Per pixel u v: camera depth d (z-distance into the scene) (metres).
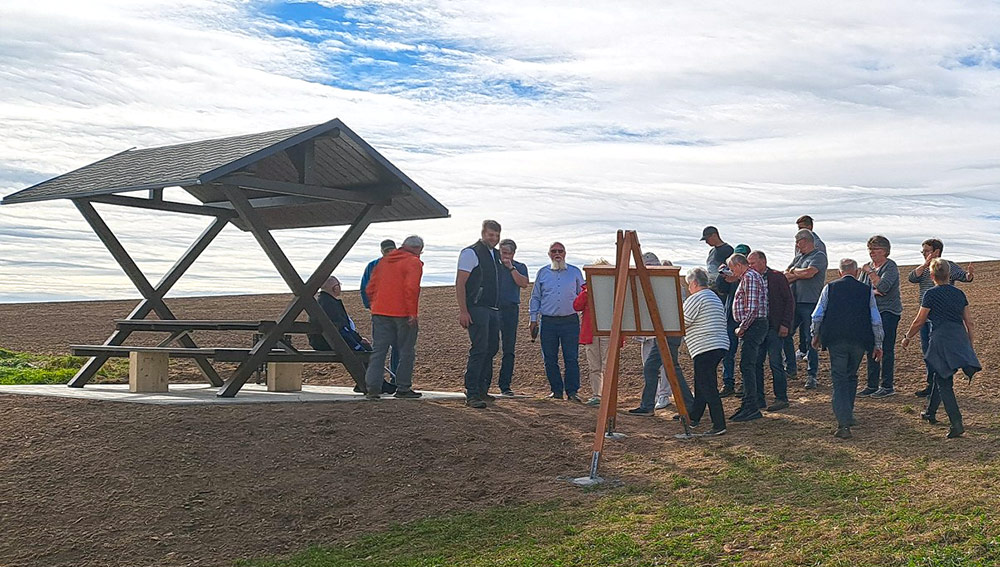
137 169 12.84
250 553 8.17
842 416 10.16
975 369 9.88
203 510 8.77
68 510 8.66
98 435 9.93
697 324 10.89
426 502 8.98
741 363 11.55
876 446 9.71
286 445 9.98
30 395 11.55
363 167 12.70
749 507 8.01
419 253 12.30
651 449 10.38
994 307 19.48
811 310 13.13
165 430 10.06
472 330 11.95
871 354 12.26
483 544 7.81
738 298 11.44
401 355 12.23
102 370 15.09
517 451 10.22
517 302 13.58
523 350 18.31
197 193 14.45
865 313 10.32
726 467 9.41
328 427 10.46
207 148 12.84
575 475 9.54
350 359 12.65
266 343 11.82
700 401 11.41
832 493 8.18
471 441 10.39
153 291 13.58
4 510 8.59
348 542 8.22
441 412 11.40
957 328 9.99
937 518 7.14
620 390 14.14
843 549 6.70
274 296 37.22
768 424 11.12
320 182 13.52
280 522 8.68
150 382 12.23
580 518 8.22
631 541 7.38
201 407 10.90
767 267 11.87
